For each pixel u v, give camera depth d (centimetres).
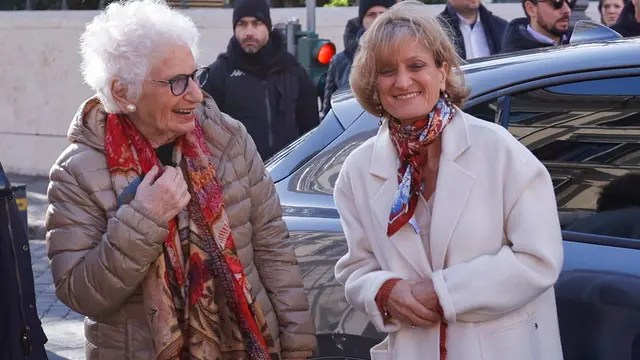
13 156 1387
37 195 1211
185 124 278
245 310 282
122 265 265
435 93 282
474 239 276
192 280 279
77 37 1296
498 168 275
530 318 282
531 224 272
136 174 277
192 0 1252
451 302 271
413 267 283
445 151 281
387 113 293
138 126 281
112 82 273
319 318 362
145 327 279
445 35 283
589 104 358
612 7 830
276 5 1302
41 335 324
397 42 277
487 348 278
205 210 281
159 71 271
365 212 294
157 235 266
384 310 284
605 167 351
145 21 272
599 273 333
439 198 279
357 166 296
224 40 1188
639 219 341
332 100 414
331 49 870
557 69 366
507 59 387
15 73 1366
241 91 703
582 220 348
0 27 1371
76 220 276
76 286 271
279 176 395
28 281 320
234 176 292
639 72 354
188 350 280
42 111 1348
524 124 364
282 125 709
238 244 292
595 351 330
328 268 362
